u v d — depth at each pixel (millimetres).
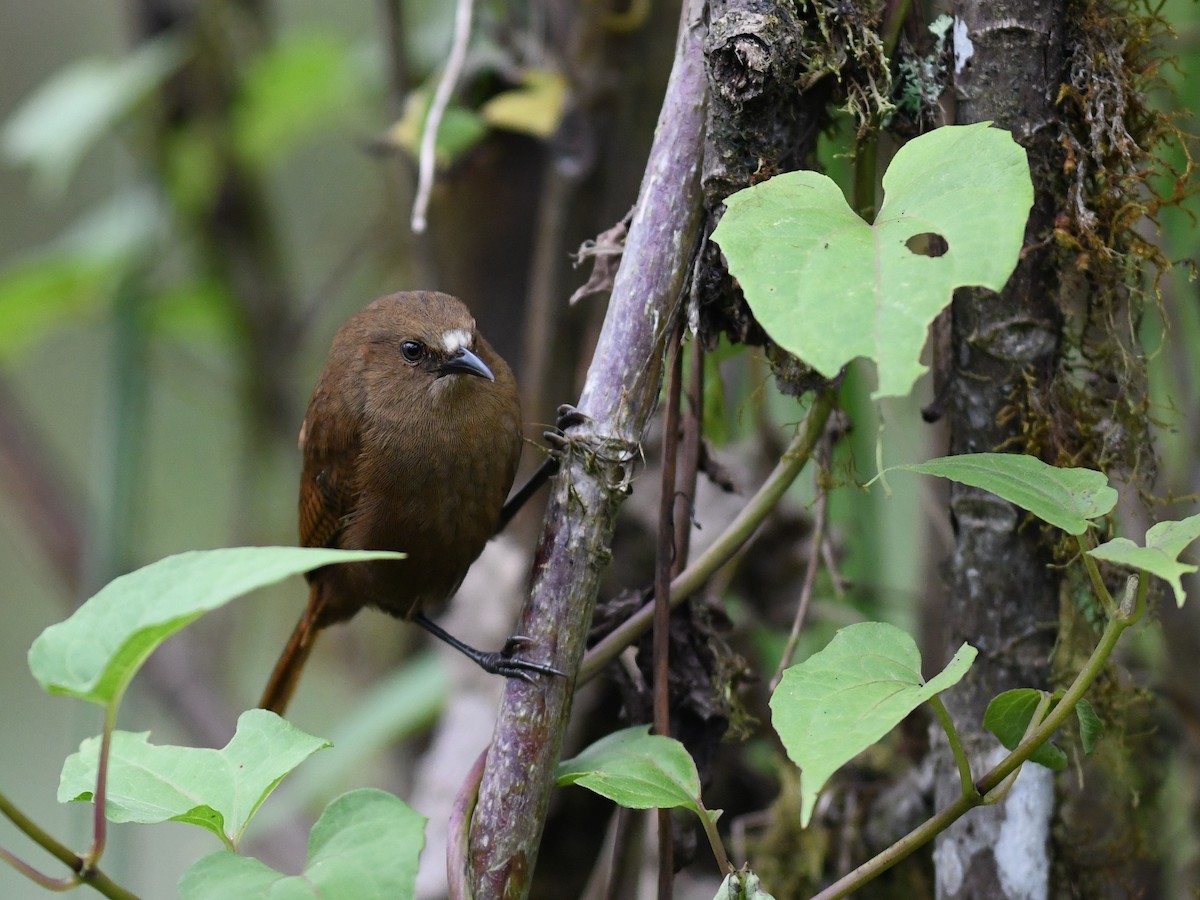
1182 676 7176
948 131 4539
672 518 5789
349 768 9586
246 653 13539
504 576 9445
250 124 11812
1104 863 6340
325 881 4102
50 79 16141
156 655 11641
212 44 11656
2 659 16391
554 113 8344
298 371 12547
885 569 8797
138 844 10383
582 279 8672
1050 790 5664
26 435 13016
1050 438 5531
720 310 5547
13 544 16859
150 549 14680
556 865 9172
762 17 5152
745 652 8445
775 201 4492
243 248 12227
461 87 8672
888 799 6996
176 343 12719
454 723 9422
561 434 5422
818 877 7230
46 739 16031
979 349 5555
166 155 11875
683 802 4910
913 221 4297
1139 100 5500
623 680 6223
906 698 4301
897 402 8172
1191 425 7441
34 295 11719
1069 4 5367
